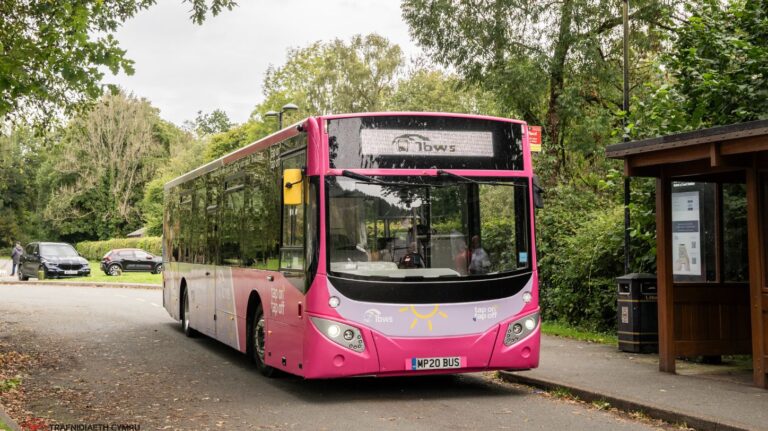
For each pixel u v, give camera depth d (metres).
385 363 9.23
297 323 9.73
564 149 26.30
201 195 15.89
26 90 11.68
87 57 11.78
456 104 42.56
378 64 66.50
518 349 9.73
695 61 13.64
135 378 11.54
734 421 7.69
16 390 10.24
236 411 8.98
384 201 9.48
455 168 9.80
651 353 13.22
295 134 10.12
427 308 9.38
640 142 10.68
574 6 23.83
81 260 43.00
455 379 11.48
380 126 9.65
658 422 8.33
